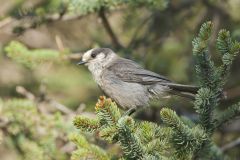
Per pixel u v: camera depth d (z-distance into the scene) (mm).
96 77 11938
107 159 8117
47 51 13102
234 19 15469
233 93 15727
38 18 13141
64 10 13094
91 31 16266
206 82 7734
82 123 7434
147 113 13719
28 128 12094
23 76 17031
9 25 13758
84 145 8227
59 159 11695
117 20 16500
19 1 14906
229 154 14156
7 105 12195
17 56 12891
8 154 15062
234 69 16453
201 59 7656
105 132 7059
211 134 7898
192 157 7848
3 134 12383
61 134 11953
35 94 16719
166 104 13422
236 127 15023
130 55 13938
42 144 11750
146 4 11844
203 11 15820
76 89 16828
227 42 7543
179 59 16266
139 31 15422
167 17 15086
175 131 7469
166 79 11008
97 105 7254
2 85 16828
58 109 13648
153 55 15773
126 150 7223
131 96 11164
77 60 13875
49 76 16906
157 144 7480
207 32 7477
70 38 16766
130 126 7137
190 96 10539
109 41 15867
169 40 16453
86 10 11828
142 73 11109
